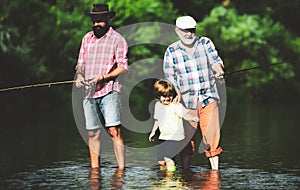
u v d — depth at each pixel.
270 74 45.12
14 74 35.25
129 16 37.62
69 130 24.88
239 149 19.86
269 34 46.06
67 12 37.16
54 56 36.91
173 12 40.25
